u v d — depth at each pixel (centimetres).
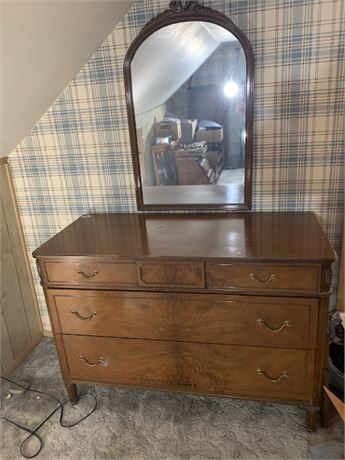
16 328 209
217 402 171
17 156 198
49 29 128
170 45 162
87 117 182
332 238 174
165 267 139
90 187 196
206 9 153
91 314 155
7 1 103
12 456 152
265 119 164
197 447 149
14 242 208
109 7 146
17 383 193
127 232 164
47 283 154
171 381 158
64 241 159
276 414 162
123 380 163
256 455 144
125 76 169
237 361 147
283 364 143
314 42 150
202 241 146
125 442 154
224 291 137
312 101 157
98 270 146
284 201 175
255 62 157
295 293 131
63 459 149
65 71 164
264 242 140
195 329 146
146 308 147
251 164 170
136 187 187
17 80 142
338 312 172
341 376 157
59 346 165
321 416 153
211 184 178
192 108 168
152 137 177
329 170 166
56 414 171
